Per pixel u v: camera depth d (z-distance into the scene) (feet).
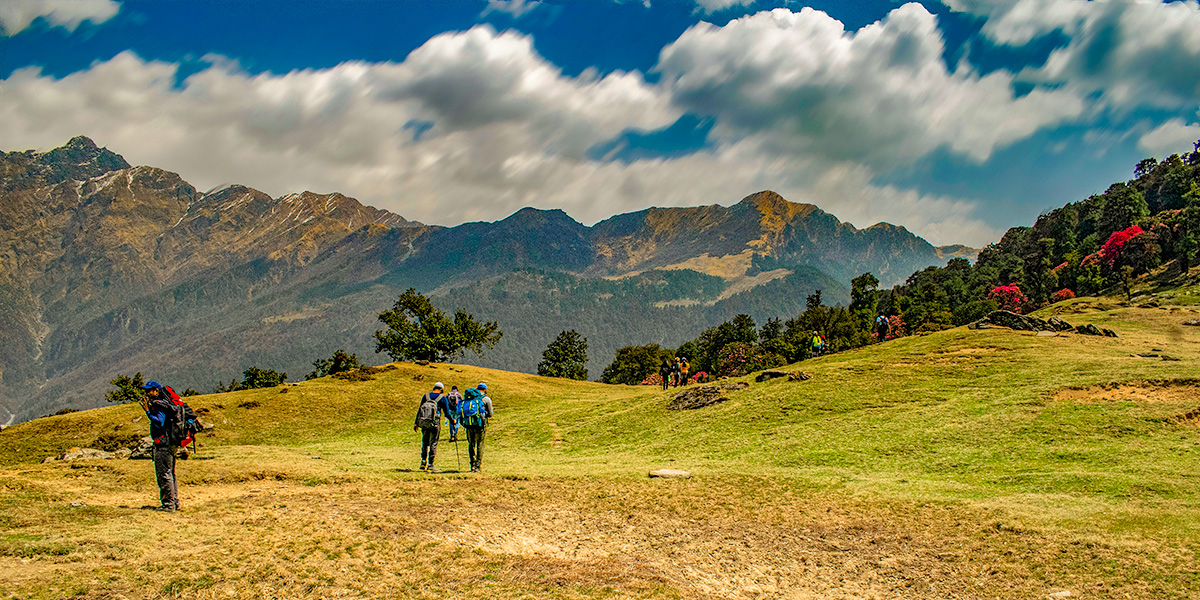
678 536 48.75
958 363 124.88
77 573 33.53
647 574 40.32
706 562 44.09
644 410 125.39
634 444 102.78
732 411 111.24
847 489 60.70
